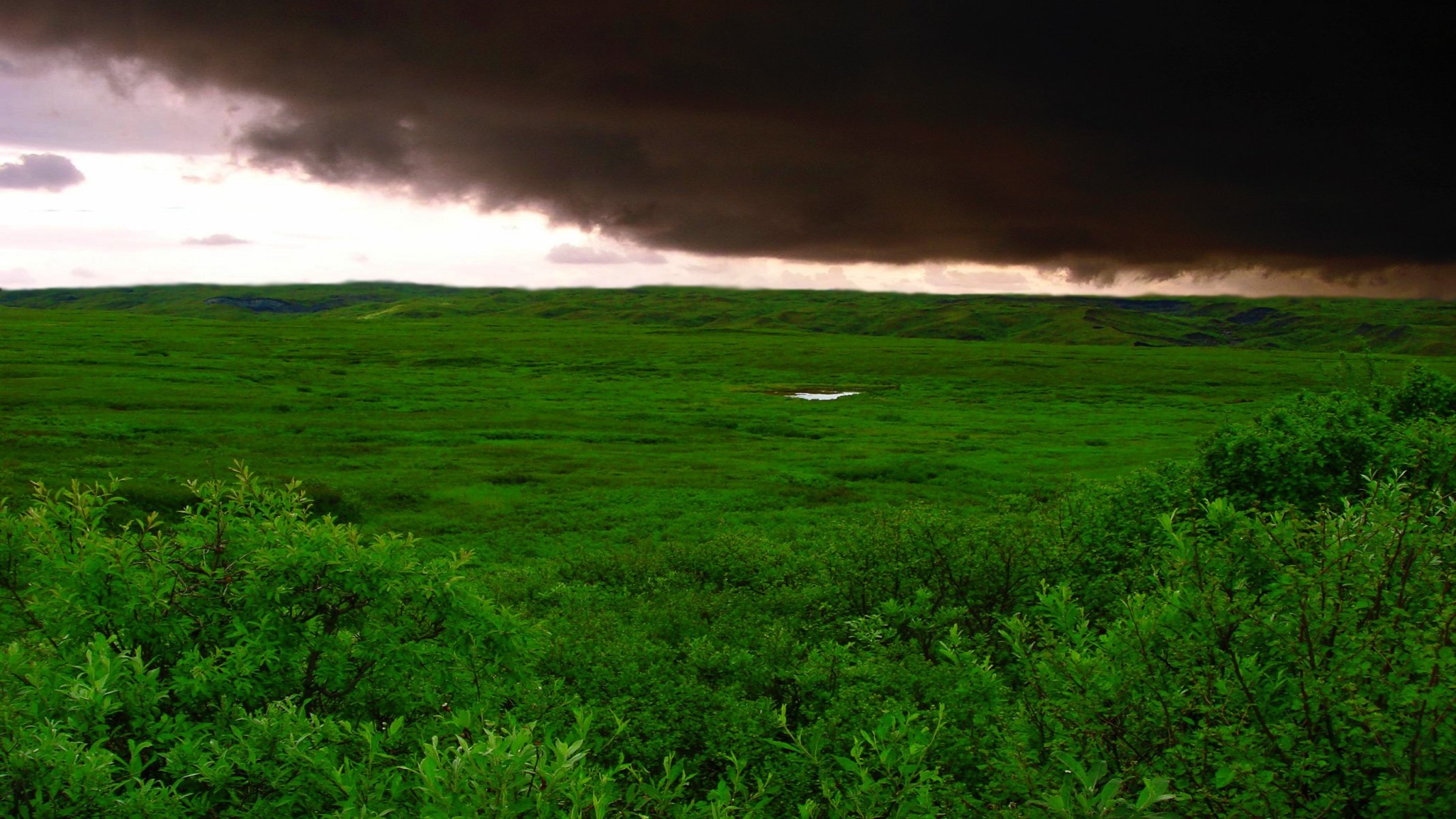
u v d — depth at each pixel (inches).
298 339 4675.2
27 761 148.9
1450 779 139.5
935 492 1321.4
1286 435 481.1
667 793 175.8
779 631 388.8
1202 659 192.9
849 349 4896.7
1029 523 469.4
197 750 177.0
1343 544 183.8
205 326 5319.9
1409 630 156.9
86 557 217.9
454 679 253.9
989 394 3309.5
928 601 394.6
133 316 6195.9
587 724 162.6
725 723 291.6
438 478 1354.6
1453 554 191.0
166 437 1678.2
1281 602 186.5
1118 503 473.7
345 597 236.1
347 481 1286.9
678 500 1221.1
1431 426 433.7
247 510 247.9
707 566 609.3
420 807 162.6
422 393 2770.7
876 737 203.3
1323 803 147.3
